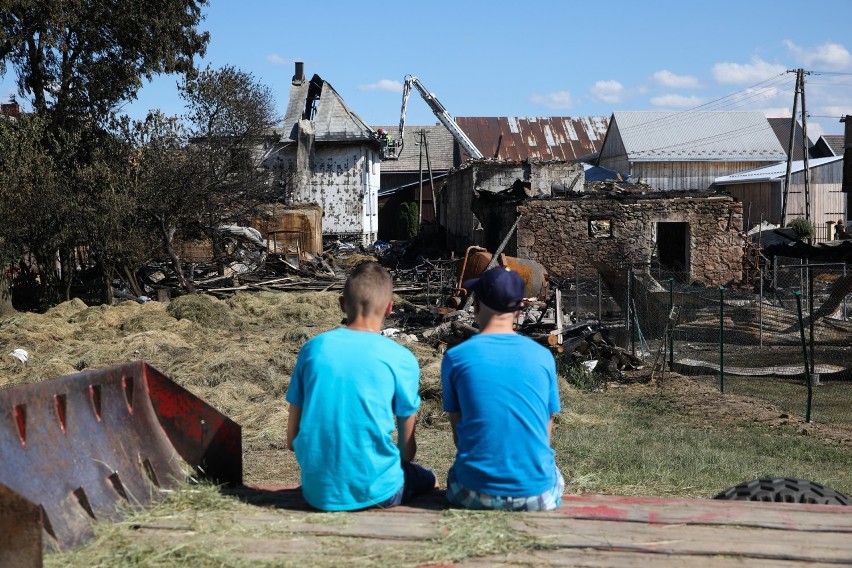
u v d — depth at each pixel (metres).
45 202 21.98
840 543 3.16
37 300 24.56
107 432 3.94
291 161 47.44
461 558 3.10
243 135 32.59
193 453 4.30
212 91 32.25
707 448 9.11
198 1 28.89
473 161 39.66
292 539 3.36
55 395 3.71
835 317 19.44
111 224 23.30
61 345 16.53
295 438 3.95
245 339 17.28
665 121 59.88
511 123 75.12
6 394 3.45
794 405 12.31
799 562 2.97
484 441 3.74
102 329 18.52
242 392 12.12
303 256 36.88
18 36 24.95
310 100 51.62
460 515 3.62
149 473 4.03
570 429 10.20
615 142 60.28
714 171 57.38
